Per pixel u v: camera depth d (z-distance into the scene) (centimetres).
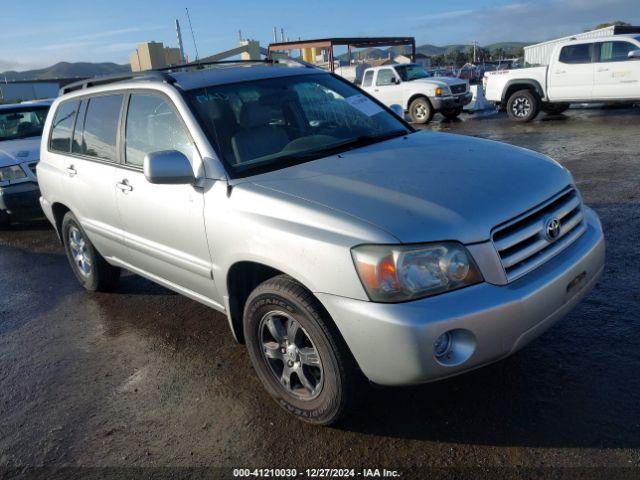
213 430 308
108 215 428
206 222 323
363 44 2441
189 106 348
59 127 508
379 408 306
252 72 398
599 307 389
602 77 1308
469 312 241
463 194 271
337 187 288
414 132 407
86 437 316
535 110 1428
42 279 598
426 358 240
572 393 299
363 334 249
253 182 311
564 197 301
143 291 527
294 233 270
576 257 282
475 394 309
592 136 1105
